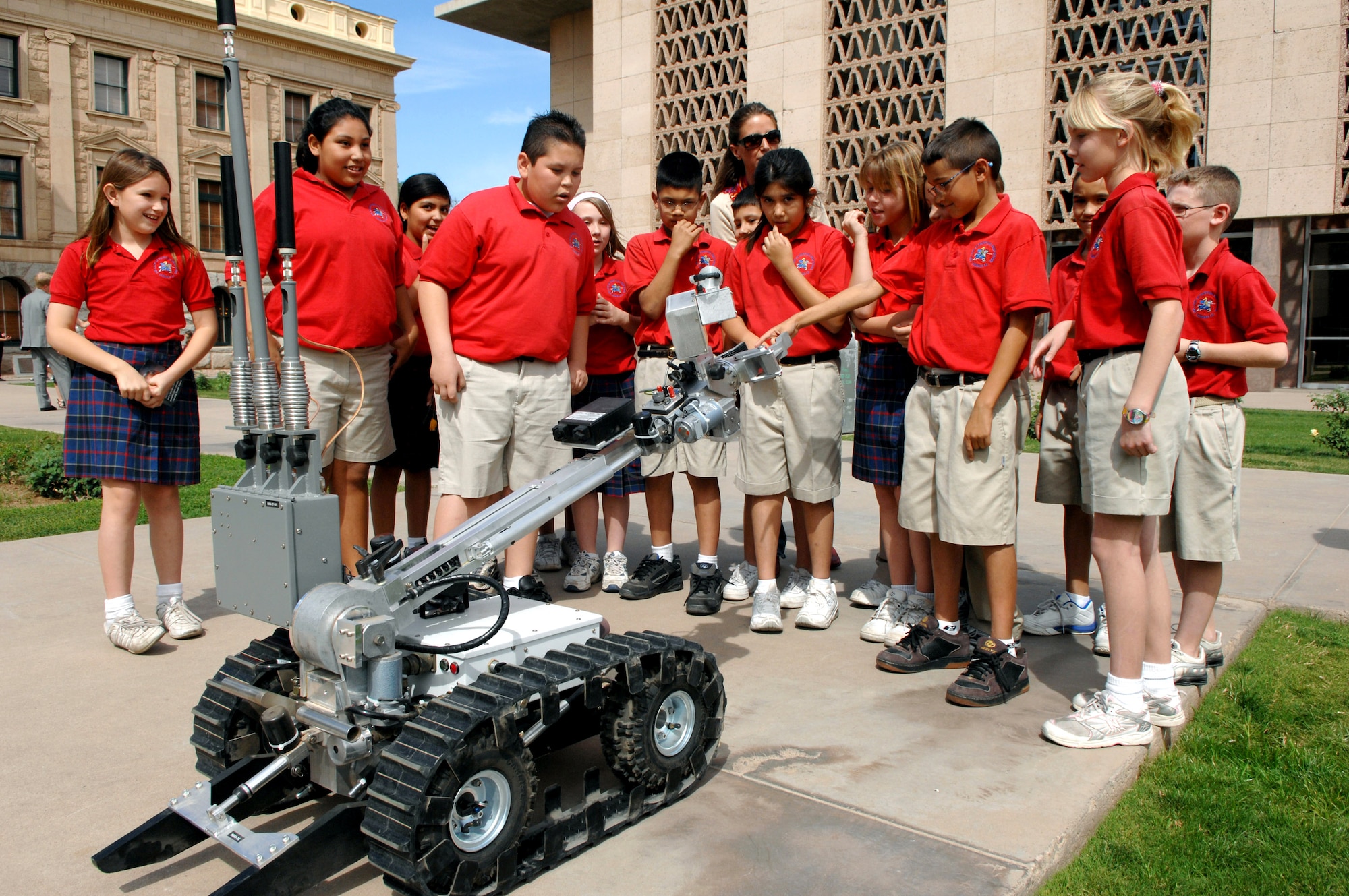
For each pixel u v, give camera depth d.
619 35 22.81
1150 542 2.96
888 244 4.17
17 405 15.61
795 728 2.96
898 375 3.97
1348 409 10.21
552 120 3.45
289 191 2.33
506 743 2.04
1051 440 3.81
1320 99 15.77
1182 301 2.64
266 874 1.98
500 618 2.33
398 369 4.34
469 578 2.32
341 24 29.92
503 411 3.61
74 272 3.58
